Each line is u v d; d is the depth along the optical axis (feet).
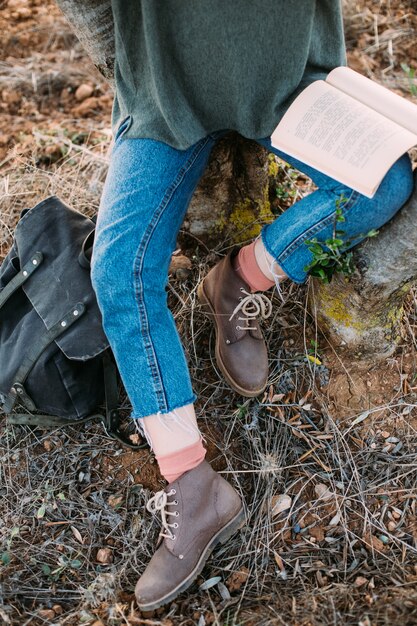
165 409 4.83
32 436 6.20
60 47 9.45
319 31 4.92
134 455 6.01
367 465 5.76
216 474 5.19
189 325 6.38
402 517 5.53
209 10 4.45
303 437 5.86
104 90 8.96
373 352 5.93
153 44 4.58
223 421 6.03
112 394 6.03
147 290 4.91
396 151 4.30
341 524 5.53
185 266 6.70
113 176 5.13
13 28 9.53
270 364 6.15
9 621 4.97
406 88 8.68
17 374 5.87
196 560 5.07
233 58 4.63
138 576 5.40
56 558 5.49
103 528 5.66
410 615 4.60
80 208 7.49
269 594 5.14
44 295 5.94
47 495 5.79
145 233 4.96
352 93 4.74
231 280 5.65
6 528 5.68
